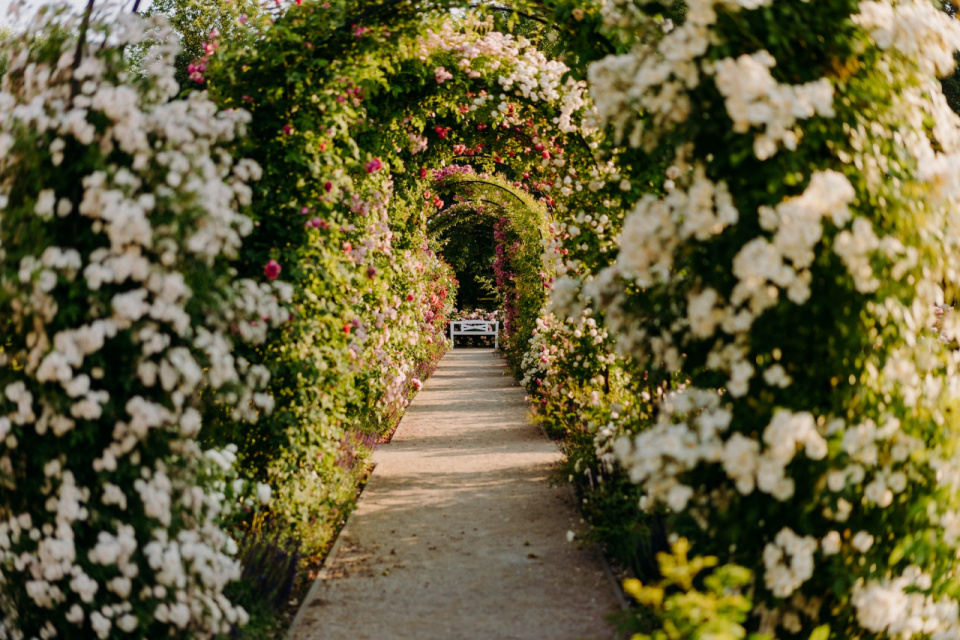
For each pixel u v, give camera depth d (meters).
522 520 6.57
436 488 7.77
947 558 3.32
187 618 3.47
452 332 28.25
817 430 3.15
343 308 6.17
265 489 4.39
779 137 3.07
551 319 9.09
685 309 3.66
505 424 11.66
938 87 3.69
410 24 5.62
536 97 7.43
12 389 3.46
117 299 3.47
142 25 4.01
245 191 4.11
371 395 8.77
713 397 3.42
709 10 3.26
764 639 2.82
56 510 3.49
